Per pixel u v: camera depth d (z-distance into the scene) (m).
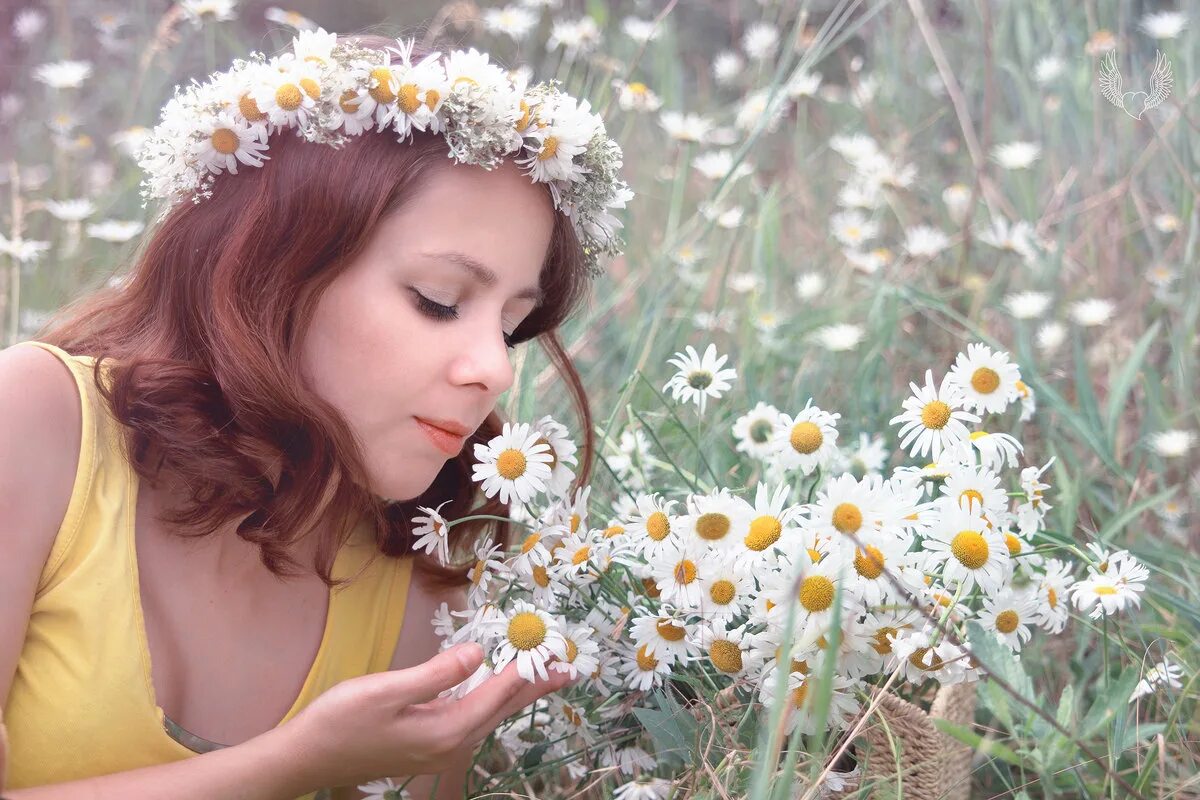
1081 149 2.16
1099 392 1.77
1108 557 1.17
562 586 1.18
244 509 1.13
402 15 3.31
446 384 1.11
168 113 1.14
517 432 1.17
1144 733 1.18
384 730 1.09
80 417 1.12
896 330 1.79
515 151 1.12
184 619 1.15
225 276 1.12
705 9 3.19
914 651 1.09
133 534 1.12
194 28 2.47
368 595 1.24
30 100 2.83
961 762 1.21
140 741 1.11
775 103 1.81
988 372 1.17
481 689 1.12
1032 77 2.25
